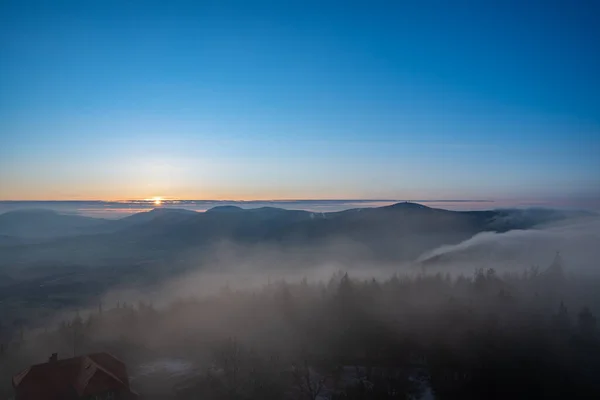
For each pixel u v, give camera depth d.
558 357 107.06
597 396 93.62
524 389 96.50
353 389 94.56
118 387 78.00
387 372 104.81
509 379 100.00
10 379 97.69
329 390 95.25
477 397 94.25
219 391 91.69
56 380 79.06
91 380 76.56
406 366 109.38
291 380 99.25
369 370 105.25
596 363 104.75
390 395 92.25
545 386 97.44
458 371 105.25
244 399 88.81
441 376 103.00
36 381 77.94
